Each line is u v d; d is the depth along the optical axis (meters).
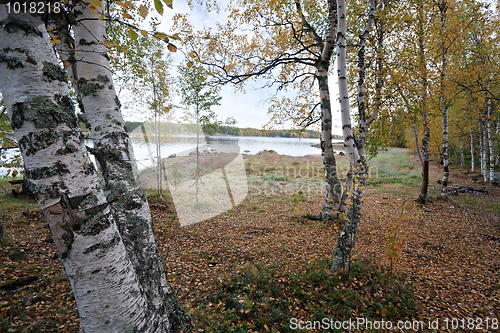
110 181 2.10
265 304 3.54
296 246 6.25
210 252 5.77
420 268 5.34
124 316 1.41
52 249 5.38
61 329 3.01
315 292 4.00
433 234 7.50
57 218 1.23
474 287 4.58
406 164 22.27
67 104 1.34
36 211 7.71
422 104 8.59
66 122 1.31
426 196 11.02
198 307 3.53
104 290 1.34
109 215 1.44
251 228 7.66
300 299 3.84
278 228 7.75
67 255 1.27
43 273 4.31
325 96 7.82
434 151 22.89
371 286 4.17
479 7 8.64
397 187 14.68
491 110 14.89
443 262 5.69
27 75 1.20
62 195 1.23
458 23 8.94
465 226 8.22
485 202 11.27
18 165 3.14
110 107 2.26
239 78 7.48
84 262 1.29
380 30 7.92
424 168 11.02
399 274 4.79
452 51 9.64
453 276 5.00
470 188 13.73
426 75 8.05
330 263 4.98
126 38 6.66
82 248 1.28
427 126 10.84
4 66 1.19
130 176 2.19
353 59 8.21
